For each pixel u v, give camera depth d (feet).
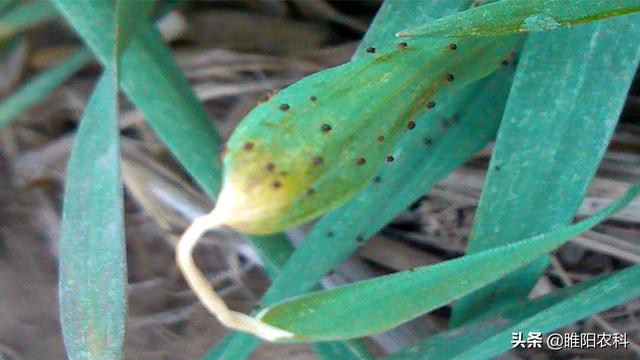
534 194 0.29
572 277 0.38
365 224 0.31
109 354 0.24
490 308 0.30
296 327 0.22
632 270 0.26
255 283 0.40
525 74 0.30
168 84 0.31
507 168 0.29
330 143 0.21
